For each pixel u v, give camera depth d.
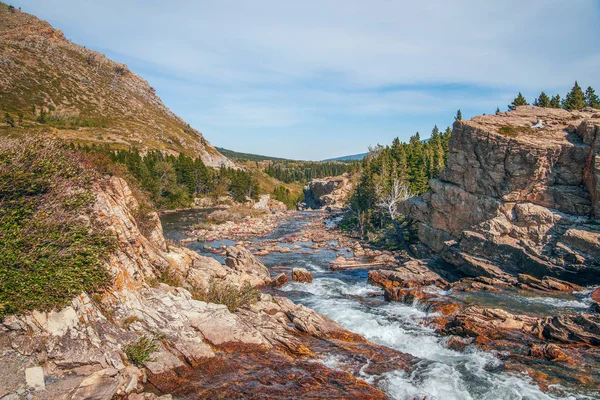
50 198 13.52
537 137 39.06
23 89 172.62
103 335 12.89
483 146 40.78
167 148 177.38
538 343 19.31
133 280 16.98
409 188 88.69
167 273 21.95
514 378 15.98
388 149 131.50
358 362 17.09
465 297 29.08
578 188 34.91
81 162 17.64
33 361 10.64
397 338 21.53
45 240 12.20
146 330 14.67
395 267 44.09
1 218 11.58
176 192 113.62
